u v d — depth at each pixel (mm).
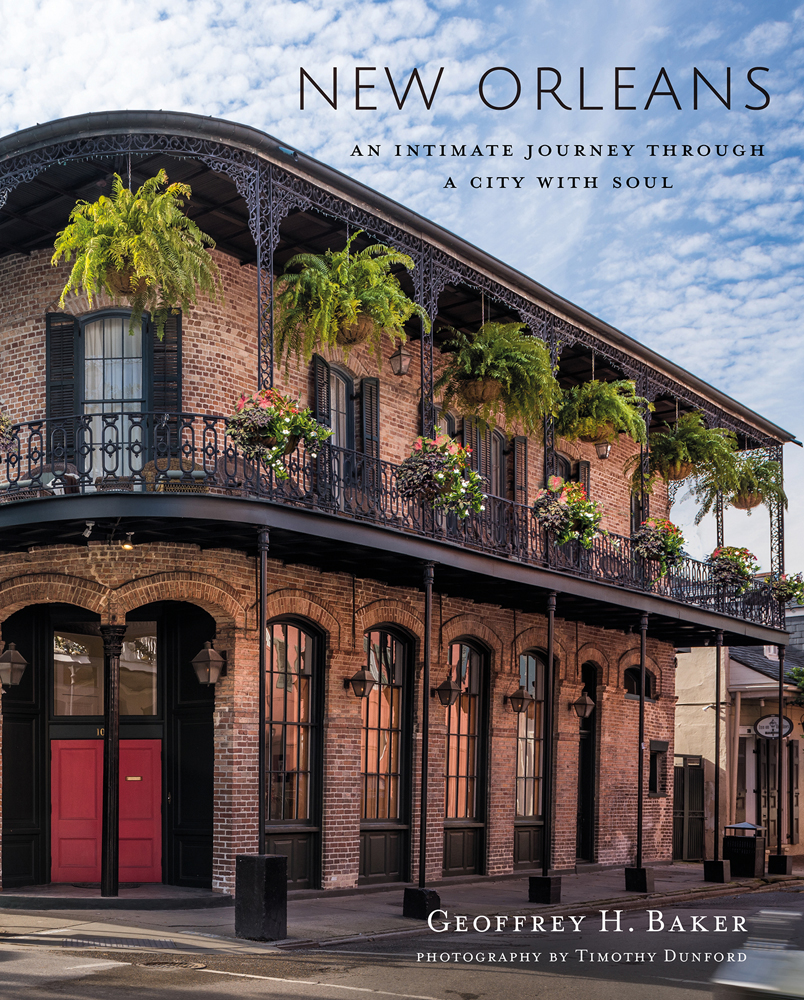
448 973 8641
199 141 11531
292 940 9852
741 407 20578
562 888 15211
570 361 18422
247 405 11320
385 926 10953
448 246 14078
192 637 13078
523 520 17078
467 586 14914
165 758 12977
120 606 12094
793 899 15414
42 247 13656
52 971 8117
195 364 13117
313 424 11727
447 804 15602
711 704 23453
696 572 19031
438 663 15367
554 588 14781
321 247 14219
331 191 12547
